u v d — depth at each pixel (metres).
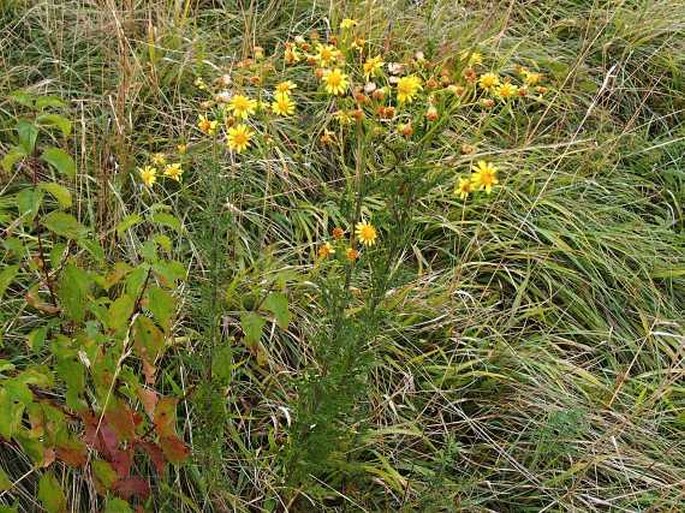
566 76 3.37
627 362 2.63
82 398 1.90
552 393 2.44
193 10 3.33
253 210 2.68
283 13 3.37
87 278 1.74
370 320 1.83
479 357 2.51
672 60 3.54
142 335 1.80
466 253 2.67
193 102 2.92
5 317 2.20
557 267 2.72
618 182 3.09
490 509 2.23
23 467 2.07
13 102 2.73
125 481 1.89
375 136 2.04
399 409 2.36
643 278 2.84
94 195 2.58
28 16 3.06
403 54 3.14
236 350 2.34
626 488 2.29
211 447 1.94
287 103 2.05
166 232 2.55
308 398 1.88
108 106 2.83
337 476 2.17
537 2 3.74
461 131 3.03
